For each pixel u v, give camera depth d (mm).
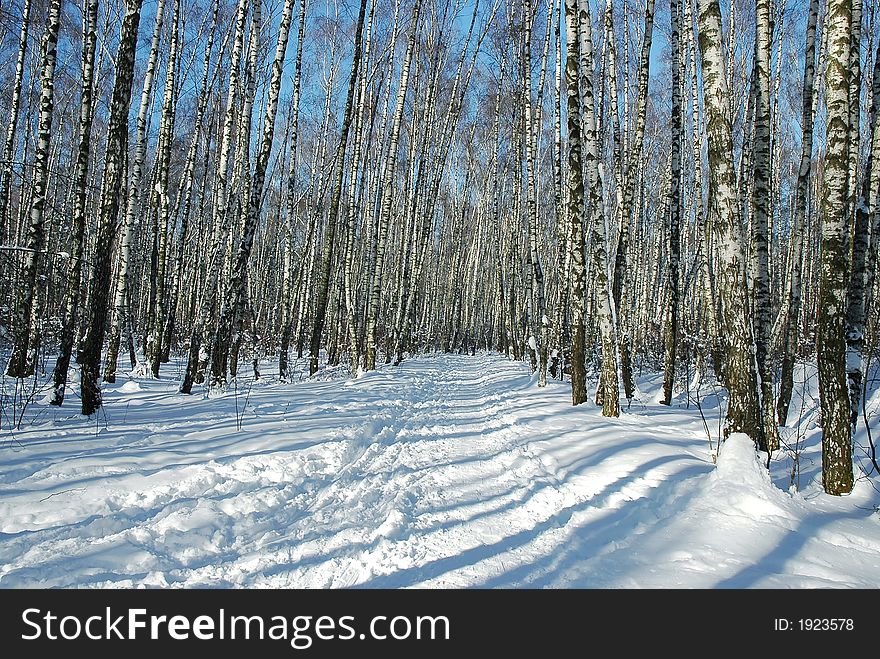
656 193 27344
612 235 14266
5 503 4719
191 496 5379
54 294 15633
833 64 5953
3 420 7465
